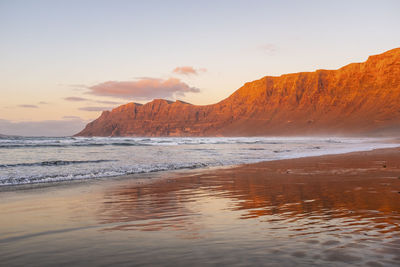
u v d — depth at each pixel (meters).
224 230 4.62
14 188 9.97
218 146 47.62
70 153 27.88
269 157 24.09
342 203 6.57
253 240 4.05
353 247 3.68
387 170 13.60
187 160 21.38
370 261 3.21
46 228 4.90
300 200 7.08
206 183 10.73
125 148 37.88
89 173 13.89
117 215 5.90
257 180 11.21
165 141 66.06
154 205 6.93
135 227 4.92
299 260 3.26
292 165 17.09
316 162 18.77
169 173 14.24
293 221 5.11
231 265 3.16
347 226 4.68
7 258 3.48
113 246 3.89
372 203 6.51
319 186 9.23
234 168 16.14
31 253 3.66
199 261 3.30
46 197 8.17
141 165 17.64
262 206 6.54
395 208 5.99
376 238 4.03
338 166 15.82
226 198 7.71
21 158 22.19
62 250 3.76
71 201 7.55
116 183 11.03
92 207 6.77
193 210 6.30
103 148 37.25
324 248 3.66
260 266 3.12
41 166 16.81
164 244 3.94
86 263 3.30
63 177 12.50
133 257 3.47
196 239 4.15
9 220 5.51
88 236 4.39
